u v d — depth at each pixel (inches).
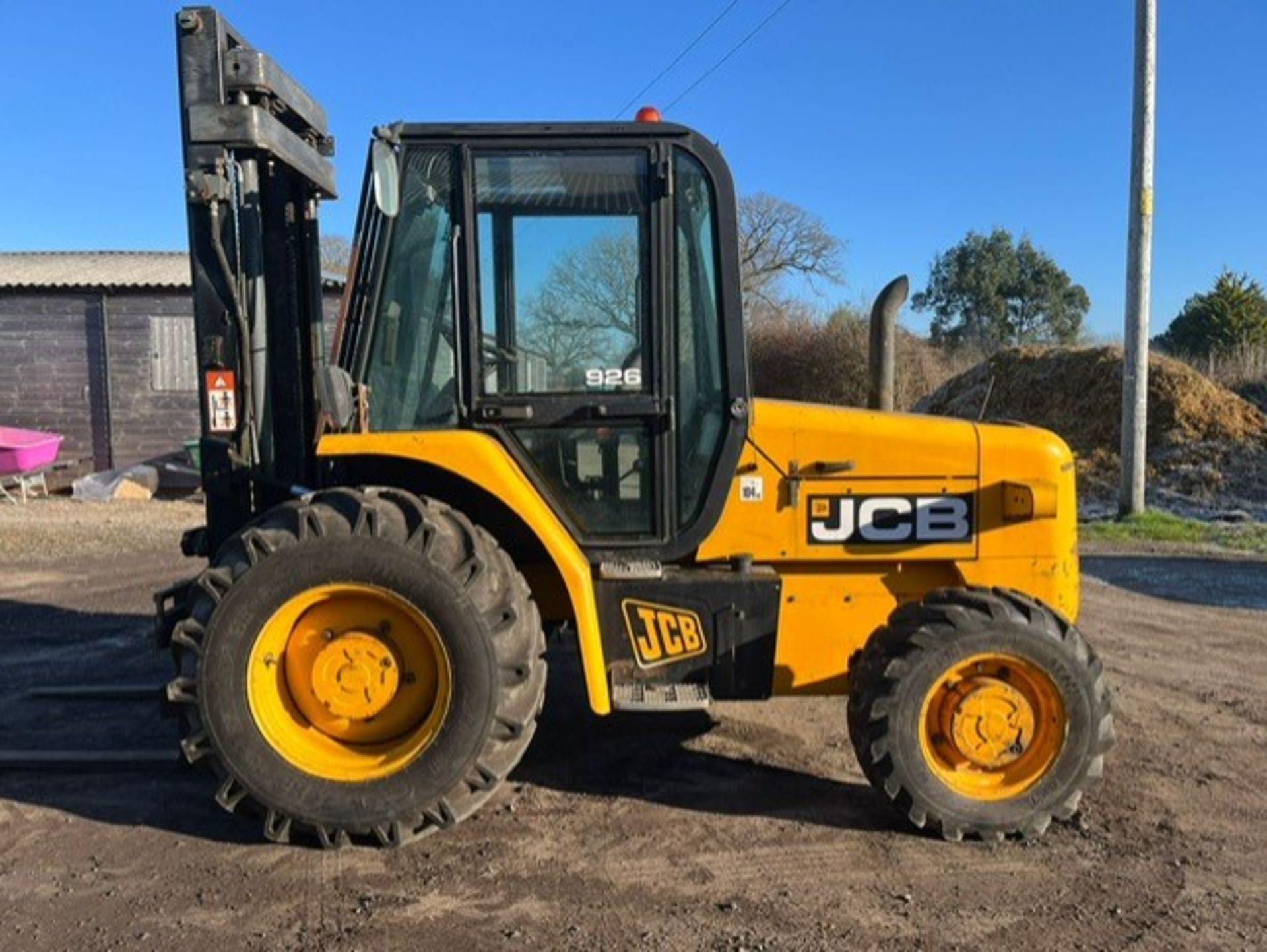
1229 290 1154.0
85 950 118.3
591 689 149.0
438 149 148.8
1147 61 440.5
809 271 1120.2
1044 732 146.8
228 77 158.4
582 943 120.1
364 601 142.3
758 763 175.9
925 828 147.6
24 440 536.1
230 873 135.9
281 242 184.2
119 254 703.1
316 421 186.1
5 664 238.5
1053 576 162.7
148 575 347.6
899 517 160.9
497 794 161.9
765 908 128.3
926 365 878.4
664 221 150.3
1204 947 119.8
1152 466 534.6
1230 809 158.4
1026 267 1622.8
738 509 159.5
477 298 150.0
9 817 153.3
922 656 143.3
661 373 152.0
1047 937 121.9
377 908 127.4
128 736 188.5
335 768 141.4
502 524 161.5
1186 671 235.1
